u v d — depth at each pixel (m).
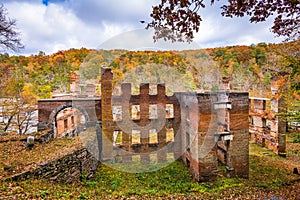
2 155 9.52
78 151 10.25
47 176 8.02
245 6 4.06
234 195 9.09
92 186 9.52
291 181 11.95
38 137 12.14
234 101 12.55
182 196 8.43
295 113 10.88
